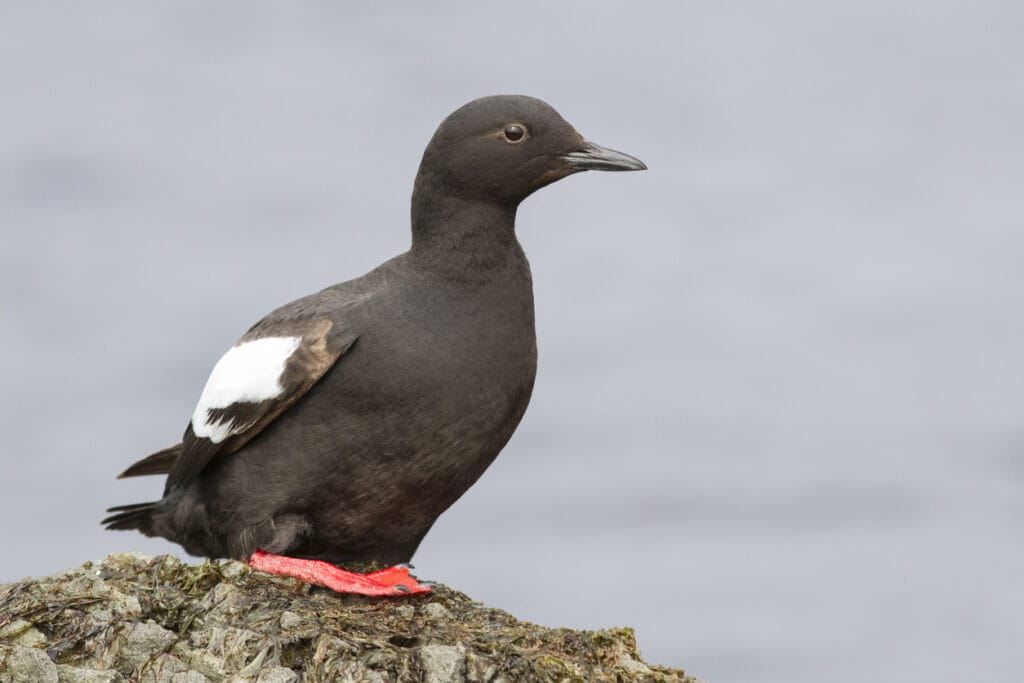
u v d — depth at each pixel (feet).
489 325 25.32
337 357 24.84
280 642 21.93
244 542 25.29
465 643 22.53
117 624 21.99
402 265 26.08
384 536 26.02
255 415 25.07
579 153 26.22
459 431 25.09
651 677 23.00
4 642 21.63
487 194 25.86
